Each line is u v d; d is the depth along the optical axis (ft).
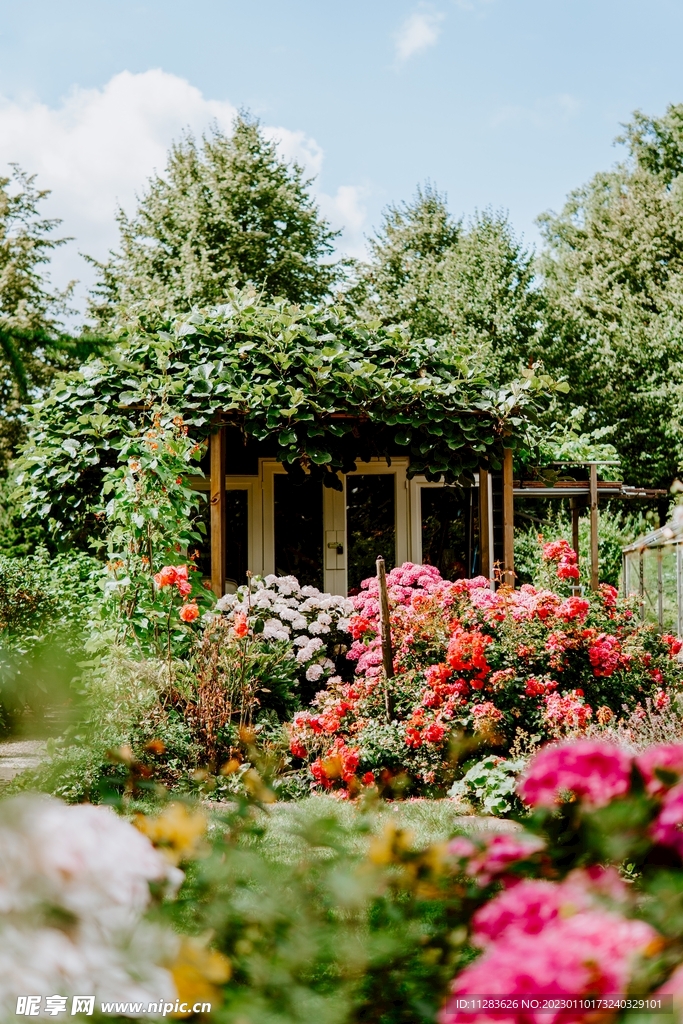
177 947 4.37
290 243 75.31
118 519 26.00
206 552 36.50
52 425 31.65
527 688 19.85
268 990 5.16
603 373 80.38
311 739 18.86
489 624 21.84
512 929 4.44
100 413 30.48
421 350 33.63
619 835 5.00
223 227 73.51
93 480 31.71
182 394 30.53
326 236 80.33
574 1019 3.86
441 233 96.07
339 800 15.87
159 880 4.75
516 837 5.57
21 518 38.70
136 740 18.26
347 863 6.46
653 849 5.02
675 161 96.84
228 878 6.16
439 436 31.99
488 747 18.98
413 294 87.20
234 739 19.77
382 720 20.16
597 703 20.89
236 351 31.73
